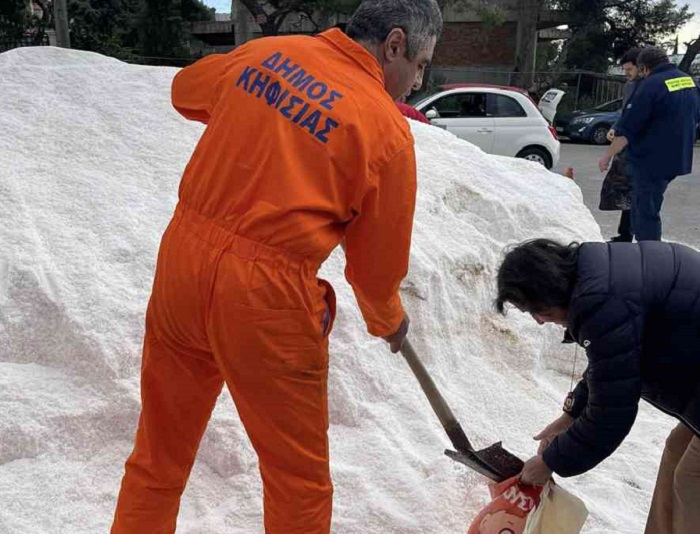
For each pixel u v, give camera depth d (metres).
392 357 3.36
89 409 2.67
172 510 2.16
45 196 3.43
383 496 2.64
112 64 4.62
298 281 1.76
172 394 2.04
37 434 2.55
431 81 23.84
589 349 1.87
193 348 1.97
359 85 1.80
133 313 2.96
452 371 3.55
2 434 2.52
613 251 1.93
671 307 1.85
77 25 19.62
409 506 2.61
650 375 1.95
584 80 25.16
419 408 3.15
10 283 2.96
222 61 2.00
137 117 4.16
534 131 11.94
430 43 1.93
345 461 2.79
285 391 1.83
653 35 26.91
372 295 1.94
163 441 2.10
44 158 3.70
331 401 2.99
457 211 4.61
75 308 2.90
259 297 1.73
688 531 2.16
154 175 3.80
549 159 12.12
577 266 1.90
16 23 18.66
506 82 25.02
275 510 2.00
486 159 5.43
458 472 2.75
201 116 2.08
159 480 2.11
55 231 3.24
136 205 3.54
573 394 2.31
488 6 21.19
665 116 5.79
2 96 4.07
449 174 4.76
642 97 5.80
